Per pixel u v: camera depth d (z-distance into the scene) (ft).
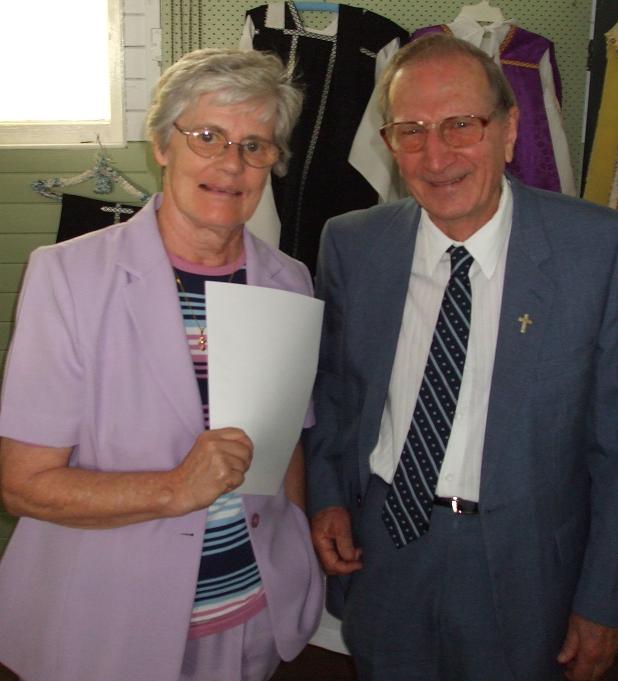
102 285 3.49
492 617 3.99
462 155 3.80
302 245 7.54
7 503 3.44
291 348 3.67
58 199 8.39
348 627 4.53
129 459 3.48
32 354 3.36
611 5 7.66
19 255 8.48
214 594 3.69
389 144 4.12
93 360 3.43
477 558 3.95
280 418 3.67
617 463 3.95
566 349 3.82
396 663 4.26
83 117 8.45
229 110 3.45
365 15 7.50
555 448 3.90
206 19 8.09
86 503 3.28
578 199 4.19
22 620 3.61
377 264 4.40
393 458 4.22
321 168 7.50
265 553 3.81
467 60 3.84
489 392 3.92
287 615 3.89
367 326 4.36
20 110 8.39
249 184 3.61
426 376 4.02
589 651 4.00
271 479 3.74
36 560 3.66
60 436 3.38
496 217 4.02
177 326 3.56
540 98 7.47
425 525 3.99
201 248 3.76
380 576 4.23
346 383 4.54
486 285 4.00
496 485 3.85
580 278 3.84
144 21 8.14
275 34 7.50
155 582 3.49
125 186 8.38
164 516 3.29
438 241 4.11
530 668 4.03
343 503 4.64
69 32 8.26
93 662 3.47
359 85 7.48
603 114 7.43
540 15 8.04
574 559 4.12
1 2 8.13
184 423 3.52
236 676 3.77
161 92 3.55
